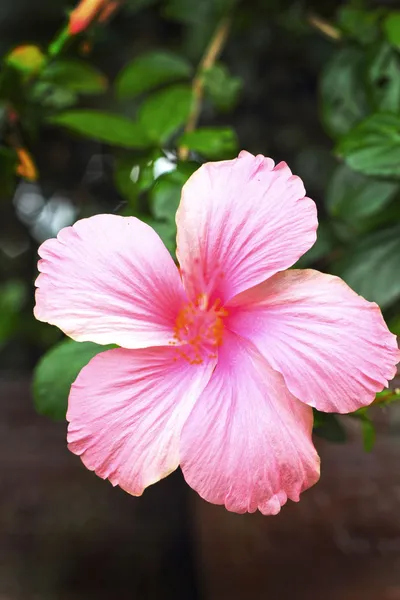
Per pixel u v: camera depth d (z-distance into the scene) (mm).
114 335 332
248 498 323
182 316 341
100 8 461
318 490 557
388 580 523
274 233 333
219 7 578
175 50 699
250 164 338
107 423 327
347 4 601
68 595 678
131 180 446
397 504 538
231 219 336
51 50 471
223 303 342
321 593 527
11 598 685
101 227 337
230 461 324
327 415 367
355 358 321
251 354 336
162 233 397
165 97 456
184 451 326
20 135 499
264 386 330
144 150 448
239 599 550
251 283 334
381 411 415
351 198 478
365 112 484
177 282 340
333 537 545
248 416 326
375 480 546
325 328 325
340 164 486
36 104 506
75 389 329
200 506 639
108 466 327
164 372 336
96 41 654
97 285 333
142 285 336
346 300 326
